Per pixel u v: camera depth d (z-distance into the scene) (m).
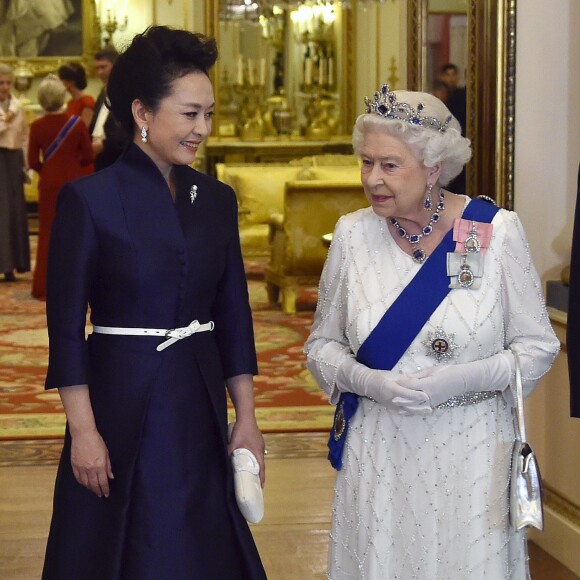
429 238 2.63
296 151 14.29
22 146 10.83
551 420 4.04
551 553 4.04
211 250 2.68
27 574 3.92
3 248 10.80
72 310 2.55
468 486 2.61
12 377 7.02
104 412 2.58
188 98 2.51
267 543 4.23
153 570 2.54
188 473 2.60
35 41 14.38
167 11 14.08
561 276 3.96
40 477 5.06
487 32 4.26
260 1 12.47
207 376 2.66
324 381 2.74
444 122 2.53
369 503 2.66
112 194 2.58
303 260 9.15
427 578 2.62
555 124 4.02
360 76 14.44
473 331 2.58
